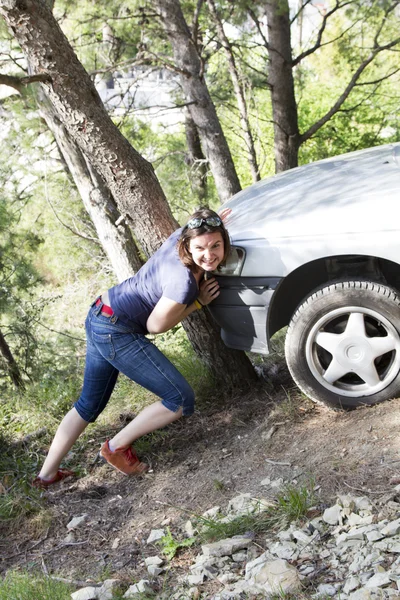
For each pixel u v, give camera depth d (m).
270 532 3.20
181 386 3.82
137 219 4.37
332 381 3.93
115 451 4.04
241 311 3.96
